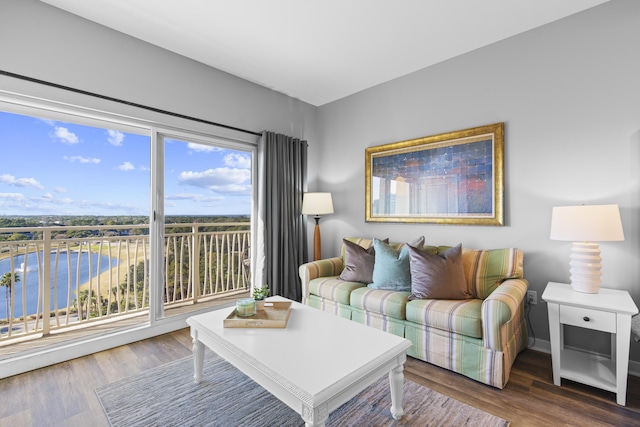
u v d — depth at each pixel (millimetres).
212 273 3816
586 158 2316
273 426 1599
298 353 1487
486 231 2795
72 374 2119
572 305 1885
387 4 2250
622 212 2182
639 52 2123
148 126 2787
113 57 2561
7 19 2104
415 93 3287
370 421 1623
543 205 2500
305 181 4027
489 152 2746
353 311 2715
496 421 1614
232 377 2074
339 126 4031
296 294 3811
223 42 2764
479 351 1979
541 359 2334
